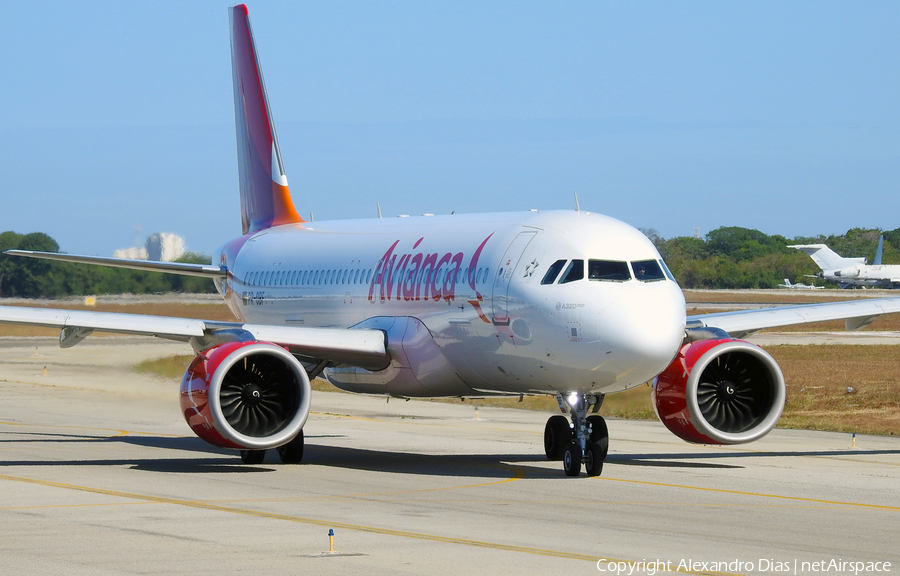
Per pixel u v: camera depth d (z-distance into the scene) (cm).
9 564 4422
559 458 8312
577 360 7038
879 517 5738
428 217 9656
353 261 9781
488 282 7669
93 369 17962
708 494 6519
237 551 4684
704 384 8088
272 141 12438
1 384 15800
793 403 12900
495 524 5394
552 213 7994
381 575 4234
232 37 12938
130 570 4312
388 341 8556
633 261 7219
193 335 8044
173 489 6644
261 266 11625
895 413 11806
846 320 9038
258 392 7656
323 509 5862
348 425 11362
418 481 7056
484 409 13275
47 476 7250
